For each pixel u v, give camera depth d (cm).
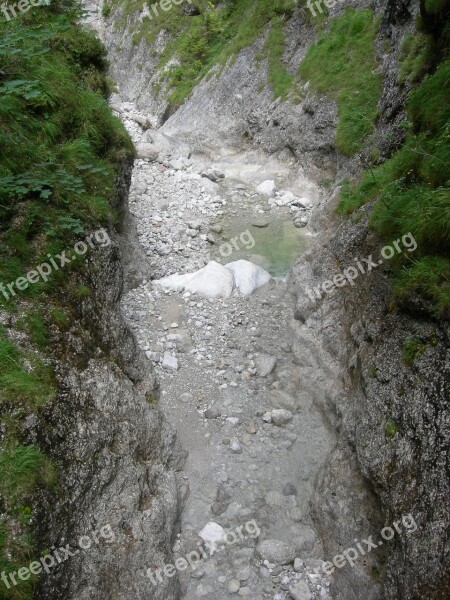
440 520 421
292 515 623
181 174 1520
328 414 727
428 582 407
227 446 707
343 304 801
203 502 636
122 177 896
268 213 1323
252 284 1014
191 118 1820
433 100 740
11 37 713
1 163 615
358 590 514
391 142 975
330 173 1346
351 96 1317
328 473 621
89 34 970
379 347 609
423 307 545
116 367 616
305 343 848
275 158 1523
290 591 540
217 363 843
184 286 995
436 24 912
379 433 539
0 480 401
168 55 2366
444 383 479
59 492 442
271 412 748
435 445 458
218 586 554
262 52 1703
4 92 671
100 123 833
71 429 489
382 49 1331
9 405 445
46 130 698
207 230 1243
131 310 927
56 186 655
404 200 692
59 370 521
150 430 612
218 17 2248
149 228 1227
